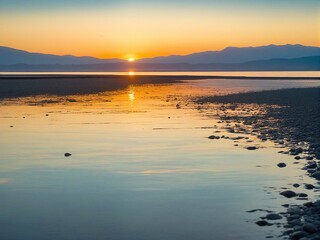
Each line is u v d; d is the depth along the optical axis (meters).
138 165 16.88
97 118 33.81
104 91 72.31
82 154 19.20
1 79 111.50
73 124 30.11
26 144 21.91
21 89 73.88
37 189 13.48
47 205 11.84
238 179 14.49
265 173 15.24
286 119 31.41
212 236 9.52
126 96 61.00
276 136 23.44
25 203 12.02
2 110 40.28
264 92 63.72
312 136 23.03
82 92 69.00
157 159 17.98
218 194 12.77
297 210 10.84
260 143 21.50
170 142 22.20
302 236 9.10
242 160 17.53
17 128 28.05
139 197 12.55
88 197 12.57
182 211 11.25
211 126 28.45
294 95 56.00
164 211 11.27
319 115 33.69
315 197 12.22
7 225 10.30
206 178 14.70
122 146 21.17
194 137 23.75
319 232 9.24
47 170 16.11
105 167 16.55
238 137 23.45
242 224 10.20
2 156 18.86
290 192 12.47
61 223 10.42
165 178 14.76
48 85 87.62
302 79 121.06
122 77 145.00
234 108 41.69
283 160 17.36
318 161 16.94
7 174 15.51
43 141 22.81
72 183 14.20
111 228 10.08
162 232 9.80
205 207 11.56
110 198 12.46
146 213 11.12
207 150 19.84
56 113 37.69
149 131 26.38
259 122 30.02
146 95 63.03
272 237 9.34
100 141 22.73
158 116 35.09
